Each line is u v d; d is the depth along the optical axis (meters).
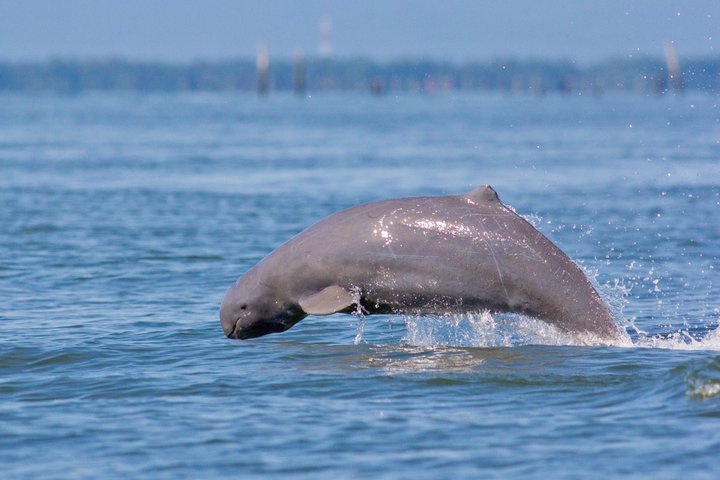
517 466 44.09
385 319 74.44
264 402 53.84
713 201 151.25
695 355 61.00
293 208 147.12
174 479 43.53
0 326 72.88
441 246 63.38
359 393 55.25
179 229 125.69
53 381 58.59
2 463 45.50
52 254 106.44
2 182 183.38
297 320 67.88
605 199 155.50
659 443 46.03
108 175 198.88
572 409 51.41
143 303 81.94
